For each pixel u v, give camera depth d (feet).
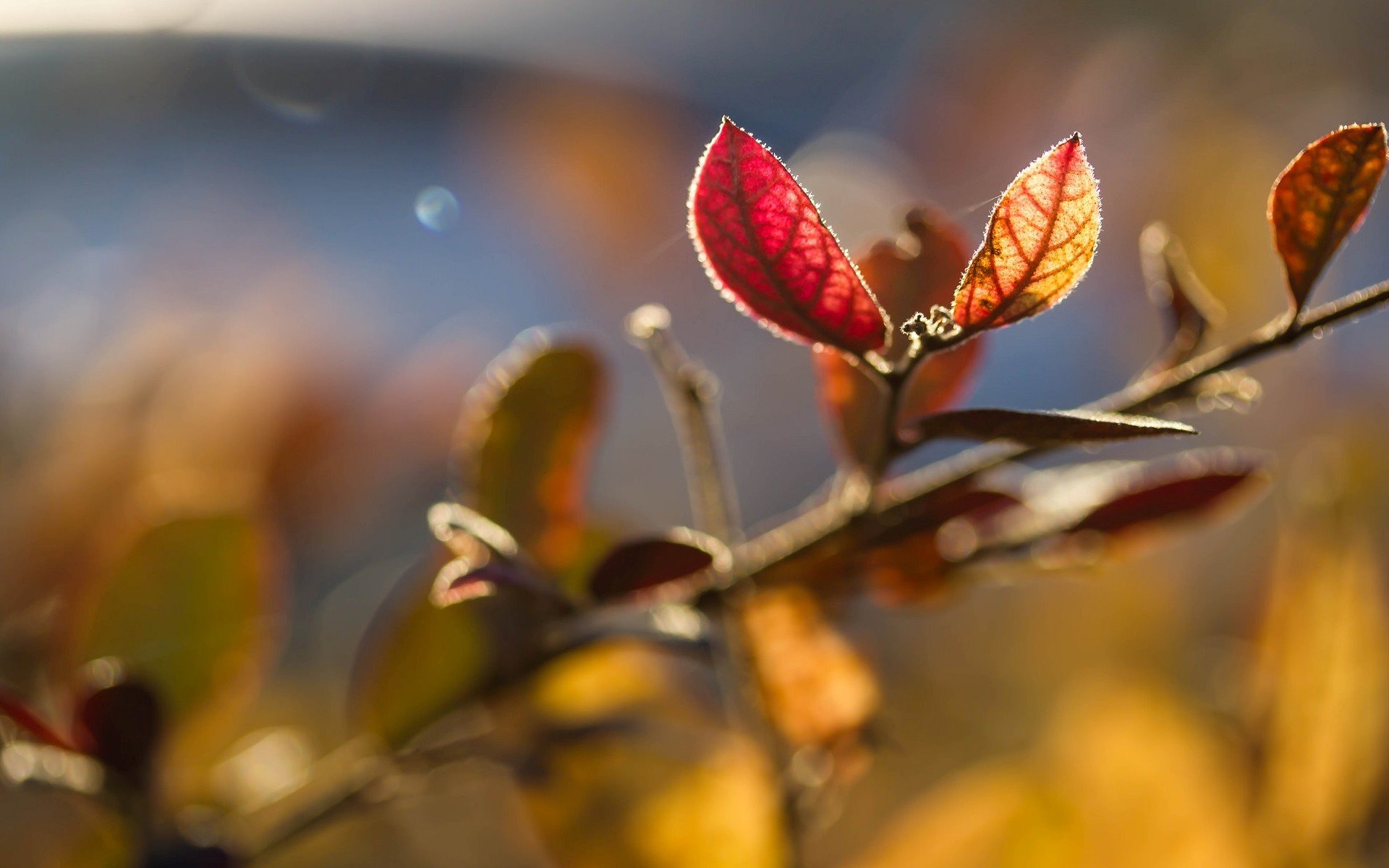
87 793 0.97
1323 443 1.62
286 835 1.00
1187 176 1.85
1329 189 0.87
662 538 0.93
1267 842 1.11
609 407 1.00
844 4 3.57
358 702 1.01
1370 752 1.11
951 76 2.78
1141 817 1.12
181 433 1.32
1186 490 0.97
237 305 1.54
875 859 1.13
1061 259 0.83
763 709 0.99
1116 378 2.25
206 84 2.39
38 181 2.13
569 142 2.34
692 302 2.15
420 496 1.52
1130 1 2.63
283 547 1.40
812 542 0.94
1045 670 1.42
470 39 2.74
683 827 1.01
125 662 1.03
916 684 1.40
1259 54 2.49
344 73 2.54
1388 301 0.89
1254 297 1.73
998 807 1.12
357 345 1.58
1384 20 2.48
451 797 1.21
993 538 0.98
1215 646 1.42
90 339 1.39
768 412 2.11
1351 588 1.13
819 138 3.02
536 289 2.13
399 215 2.25
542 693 1.03
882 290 0.95
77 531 1.17
